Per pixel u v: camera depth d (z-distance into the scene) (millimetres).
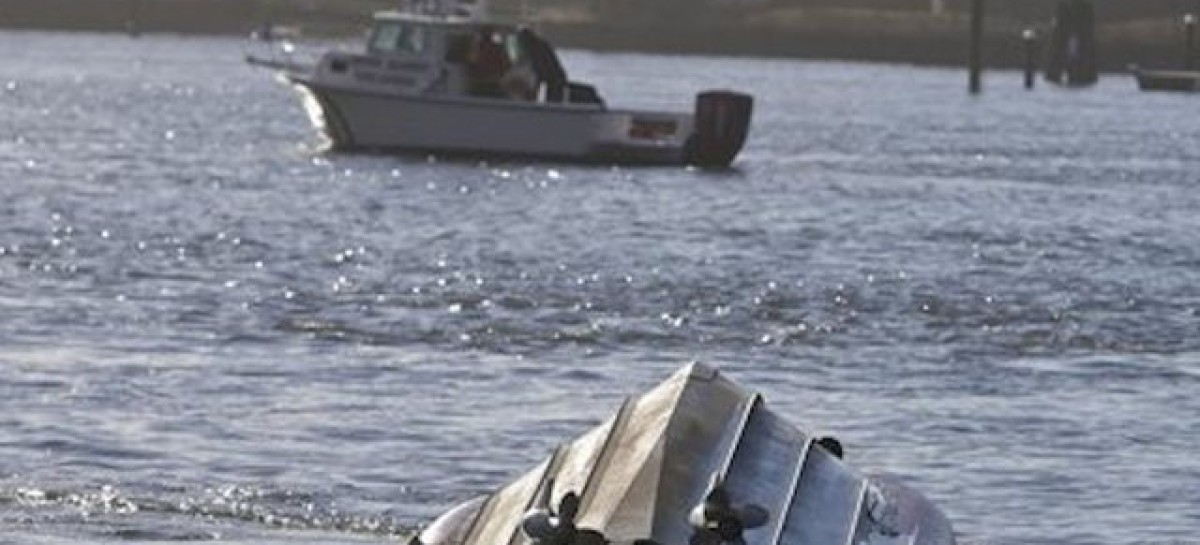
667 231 117562
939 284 95688
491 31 160250
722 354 76188
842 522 39250
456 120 160375
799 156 184250
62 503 52500
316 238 110438
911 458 59938
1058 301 90875
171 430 60469
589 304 87188
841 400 67938
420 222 120750
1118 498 55844
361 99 161000
